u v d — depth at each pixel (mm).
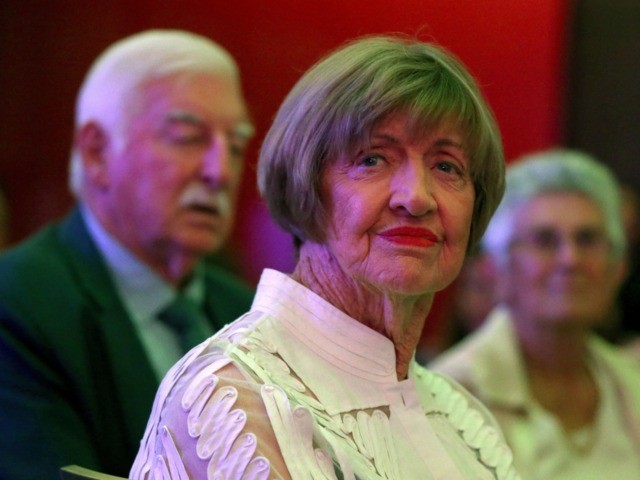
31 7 7387
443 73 2240
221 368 2047
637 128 7812
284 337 2229
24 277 3352
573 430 4320
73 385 3221
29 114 7438
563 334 4328
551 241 4340
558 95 7766
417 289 2186
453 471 2305
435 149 2236
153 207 3742
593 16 7797
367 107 2150
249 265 7129
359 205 2176
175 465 1978
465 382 4238
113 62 3914
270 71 7500
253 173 7395
